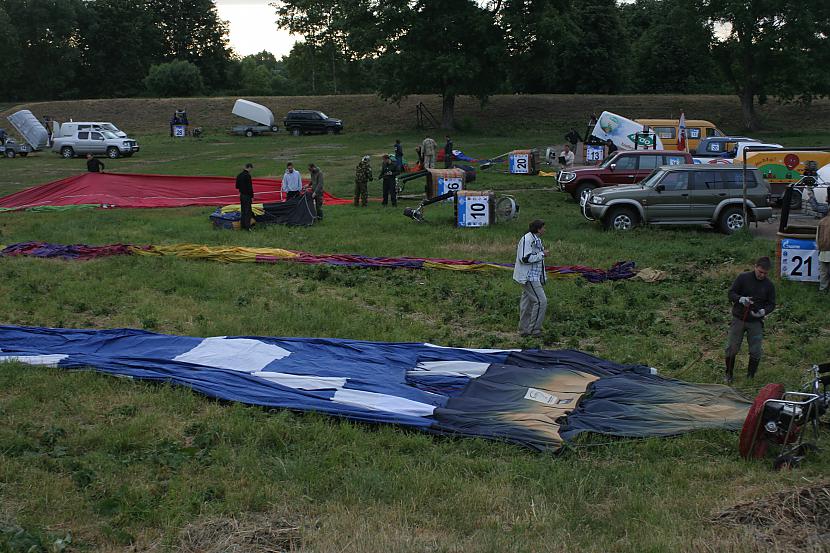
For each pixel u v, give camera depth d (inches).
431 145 1250.0
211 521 233.6
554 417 324.5
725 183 803.4
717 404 338.0
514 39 2009.1
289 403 332.5
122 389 350.9
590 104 2306.8
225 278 586.9
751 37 1875.0
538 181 1256.8
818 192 665.6
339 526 230.8
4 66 2970.0
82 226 837.2
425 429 310.8
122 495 248.1
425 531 232.2
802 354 421.7
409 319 491.5
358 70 3213.6
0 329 432.1
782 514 231.9
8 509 239.1
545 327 478.3
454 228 823.7
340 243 738.2
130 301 522.3
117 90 3307.1
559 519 237.6
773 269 625.6
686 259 665.6
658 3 3243.1
